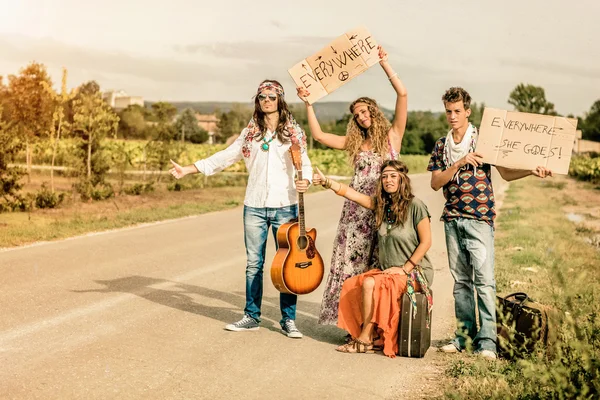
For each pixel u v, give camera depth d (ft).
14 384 16.01
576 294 16.11
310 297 28.25
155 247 40.04
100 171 71.92
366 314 19.53
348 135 21.15
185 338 20.76
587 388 12.60
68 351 18.90
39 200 61.46
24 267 31.94
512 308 18.62
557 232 49.01
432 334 22.07
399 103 20.88
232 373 17.48
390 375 17.58
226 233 47.70
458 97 19.43
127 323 22.29
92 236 44.24
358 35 21.12
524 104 305.73
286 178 21.83
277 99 21.45
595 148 310.24
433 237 47.85
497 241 44.47
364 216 20.62
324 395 15.96
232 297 27.30
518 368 16.61
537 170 18.95
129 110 353.72
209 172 22.21
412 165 219.00
